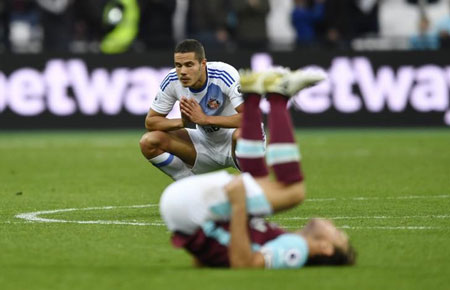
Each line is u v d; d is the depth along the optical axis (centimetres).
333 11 7238
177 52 3122
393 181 4159
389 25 8088
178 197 2095
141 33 7031
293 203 2170
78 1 7094
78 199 3622
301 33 7200
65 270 2166
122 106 6694
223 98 3228
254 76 2184
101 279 2067
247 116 2206
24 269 2180
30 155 5438
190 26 7231
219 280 2027
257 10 6825
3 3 6944
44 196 3719
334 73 6750
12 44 6875
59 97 6675
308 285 1988
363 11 7425
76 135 6544
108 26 7012
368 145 5831
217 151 3319
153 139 3238
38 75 6669
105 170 4738
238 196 2100
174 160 3303
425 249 2445
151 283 2020
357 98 6738
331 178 4300
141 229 2817
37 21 7375
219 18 7188
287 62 6800
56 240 2602
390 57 6738
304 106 6750
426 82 6725
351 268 2164
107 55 6681
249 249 2098
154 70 6681
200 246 2122
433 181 4147
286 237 2153
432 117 6731
